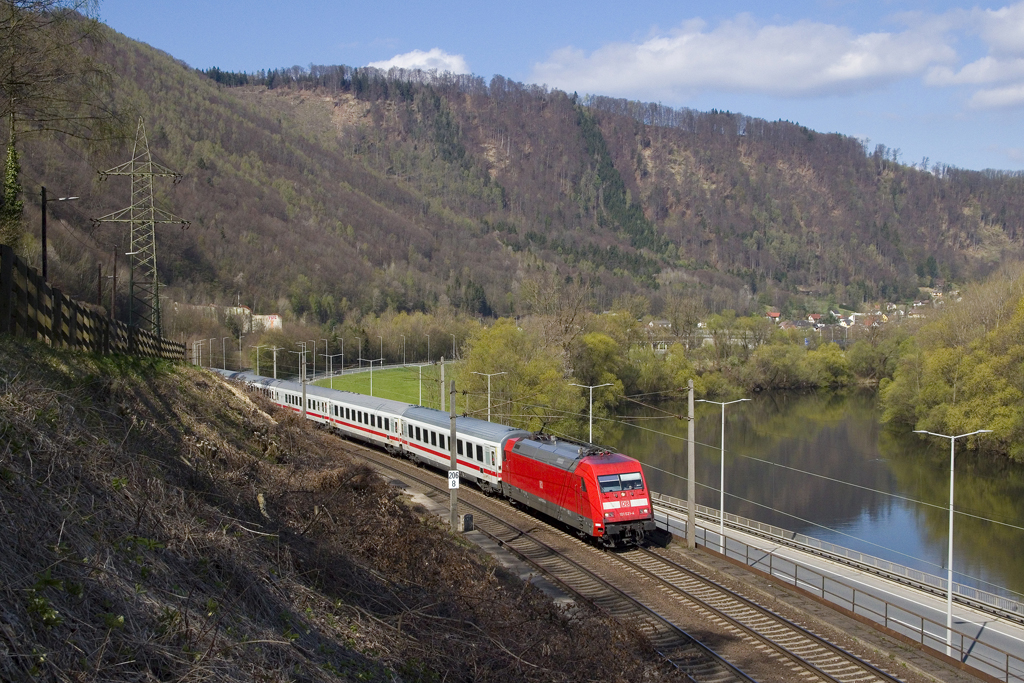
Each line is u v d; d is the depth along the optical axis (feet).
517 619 52.03
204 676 26.76
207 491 46.16
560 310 231.30
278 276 453.99
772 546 119.34
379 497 71.97
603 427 220.02
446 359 390.42
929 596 97.40
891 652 61.82
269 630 32.99
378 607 44.04
